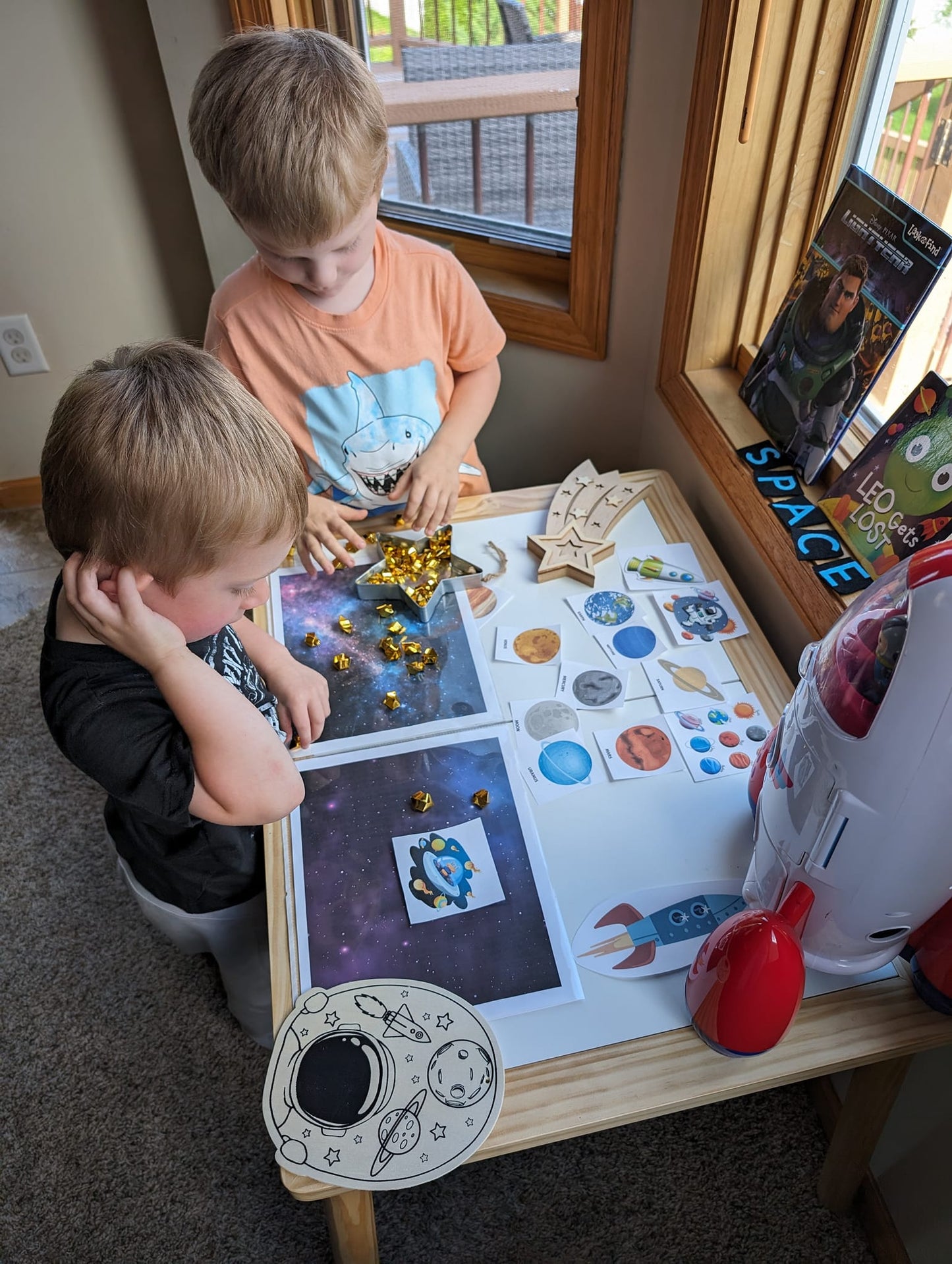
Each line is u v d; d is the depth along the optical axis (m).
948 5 0.91
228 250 1.86
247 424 0.68
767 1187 1.19
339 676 0.98
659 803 0.86
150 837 0.89
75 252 1.92
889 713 0.58
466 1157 0.65
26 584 2.03
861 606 0.66
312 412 1.19
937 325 0.99
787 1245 1.14
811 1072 0.69
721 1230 1.15
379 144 0.96
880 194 0.96
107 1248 1.17
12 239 1.87
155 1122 1.27
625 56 1.20
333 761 0.90
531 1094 0.68
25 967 1.43
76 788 1.66
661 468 1.46
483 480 1.34
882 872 0.63
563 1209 1.17
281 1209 1.19
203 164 0.97
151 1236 1.17
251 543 0.69
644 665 0.98
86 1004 1.39
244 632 0.96
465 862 0.82
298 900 0.80
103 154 1.81
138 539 0.66
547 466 1.76
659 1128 1.24
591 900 0.79
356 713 0.94
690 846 0.83
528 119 1.49
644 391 1.52
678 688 0.96
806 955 0.73
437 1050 0.70
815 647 0.73
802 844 0.67
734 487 1.11
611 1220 1.17
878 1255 1.12
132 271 1.97
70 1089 1.31
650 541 1.13
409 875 0.81
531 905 0.79
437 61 1.51
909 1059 0.88
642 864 0.82
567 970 0.75
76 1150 1.25
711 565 1.09
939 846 0.61
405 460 1.23
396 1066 0.69
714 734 0.91
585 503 1.16
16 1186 1.22
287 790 0.78
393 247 1.14
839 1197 1.13
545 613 1.04
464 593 1.07
